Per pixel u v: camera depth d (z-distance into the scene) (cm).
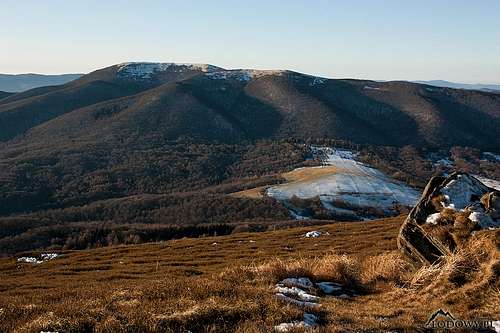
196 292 991
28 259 5022
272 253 3850
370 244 3481
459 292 952
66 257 5156
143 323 769
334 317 834
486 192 1247
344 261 1259
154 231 11062
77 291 1237
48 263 4559
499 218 1134
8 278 3522
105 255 5019
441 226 1162
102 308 865
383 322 806
